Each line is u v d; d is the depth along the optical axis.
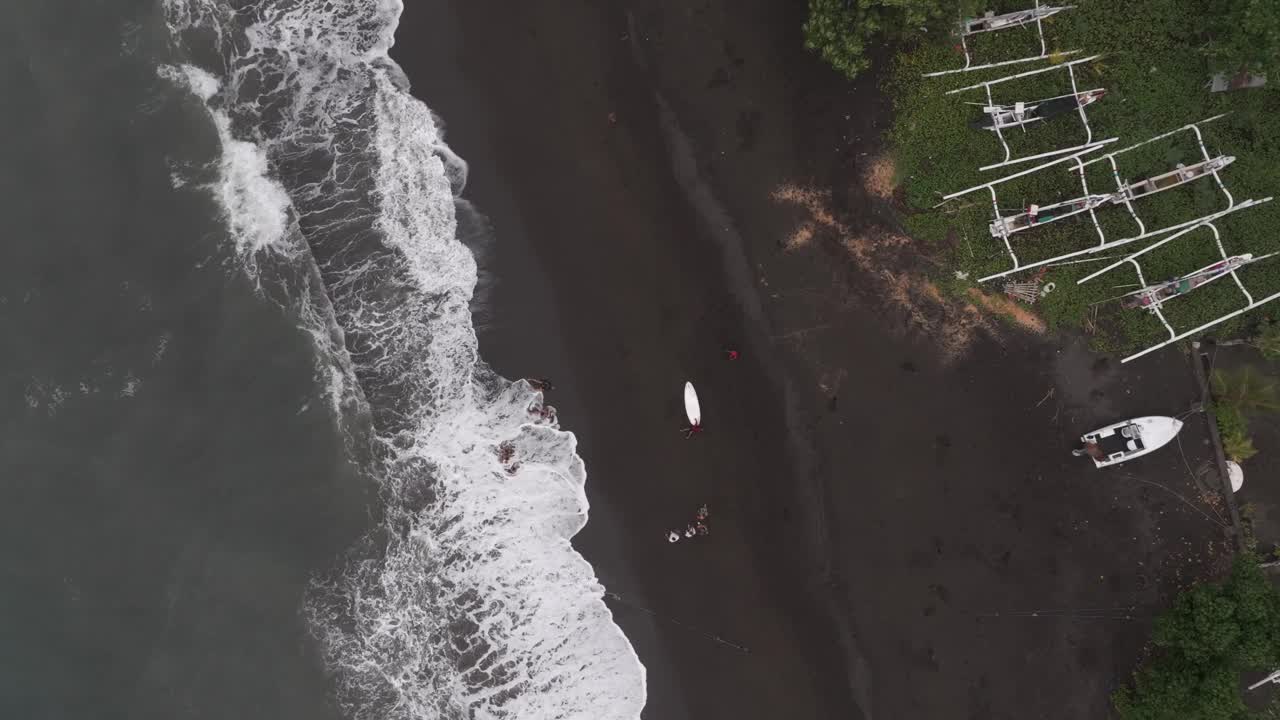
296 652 22.02
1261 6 18.50
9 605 22.05
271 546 22.27
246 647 22.02
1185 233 21.39
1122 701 21.47
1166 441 21.50
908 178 22.00
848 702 22.48
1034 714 22.05
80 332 22.58
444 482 22.75
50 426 22.36
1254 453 21.38
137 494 22.28
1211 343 21.70
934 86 21.83
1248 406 21.30
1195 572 21.73
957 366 22.17
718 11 22.58
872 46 22.00
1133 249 21.58
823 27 20.42
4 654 21.97
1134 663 21.73
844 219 22.28
